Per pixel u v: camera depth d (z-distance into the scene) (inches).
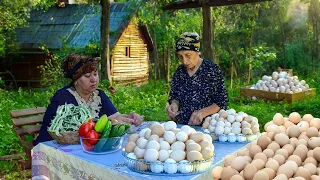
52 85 526.3
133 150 95.7
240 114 120.7
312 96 403.9
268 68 714.8
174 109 145.6
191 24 602.9
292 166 80.0
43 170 124.2
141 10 574.6
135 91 513.3
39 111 173.3
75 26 646.5
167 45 589.9
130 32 643.5
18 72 679.1
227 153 105.0
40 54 655.1
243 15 679.7
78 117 123.0
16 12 591.5
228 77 635.5
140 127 142.7
